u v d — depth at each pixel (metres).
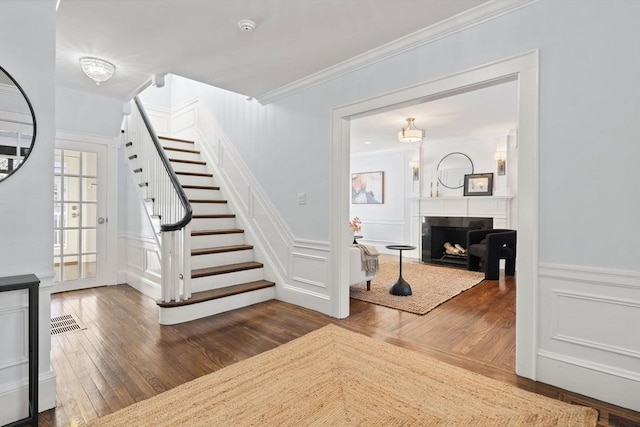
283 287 3.81
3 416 1.67
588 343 1.90
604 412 1.77
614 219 1.82
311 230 3.51
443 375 2.16
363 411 1.77
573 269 1.94
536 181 2.05
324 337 2.78
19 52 1.75
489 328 3.01
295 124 3.66
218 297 3.37
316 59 3.04
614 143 1.82
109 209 4.48
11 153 1.73
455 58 2.40
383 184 7.76
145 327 2.98
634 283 1.76
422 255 6.82
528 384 2.04
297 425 1.66
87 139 4.26
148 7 2.22
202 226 4.30
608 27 1.82
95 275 4.38
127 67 3.17
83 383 2.04
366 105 2.96
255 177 4.25
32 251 1.79
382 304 3.71
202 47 2.79
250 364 2.30
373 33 2.59
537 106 2.04
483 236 5.75
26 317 1.75
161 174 3.78
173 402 1.85
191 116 5.82
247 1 2.16
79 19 2.36
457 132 5.91
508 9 2.14
